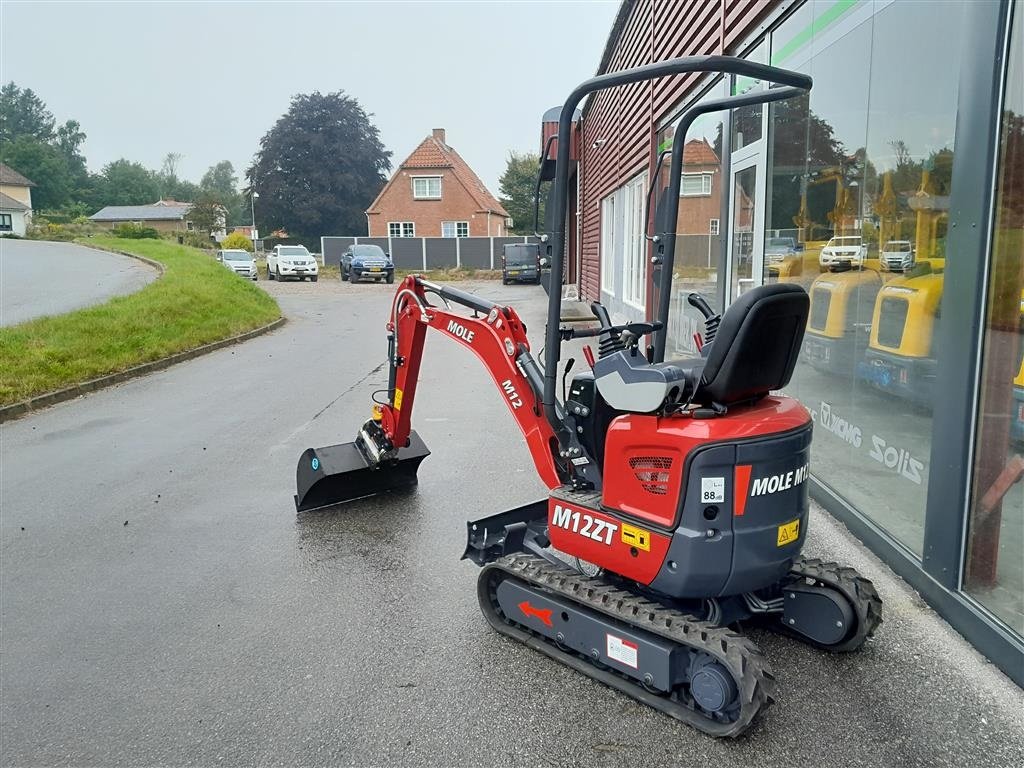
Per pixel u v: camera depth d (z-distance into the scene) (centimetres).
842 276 490
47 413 897
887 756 279
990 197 324
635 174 1210
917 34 399
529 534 416
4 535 522
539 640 361
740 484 287
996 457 336
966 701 308
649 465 305
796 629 348
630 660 312
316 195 6862
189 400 953
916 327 401
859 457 467
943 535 364
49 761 296
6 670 360
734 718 289
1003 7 314
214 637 384
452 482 610
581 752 287
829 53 504
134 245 3394
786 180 581
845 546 448
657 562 303
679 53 889
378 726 308
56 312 1473
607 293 1588
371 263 3275
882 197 438
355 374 1106
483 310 430
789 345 301
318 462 543
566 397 374
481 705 319
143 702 331
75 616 410
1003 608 336
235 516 550
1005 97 318
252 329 1580
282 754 294
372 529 519
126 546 500
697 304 387
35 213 8269
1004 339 329
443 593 424
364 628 388
